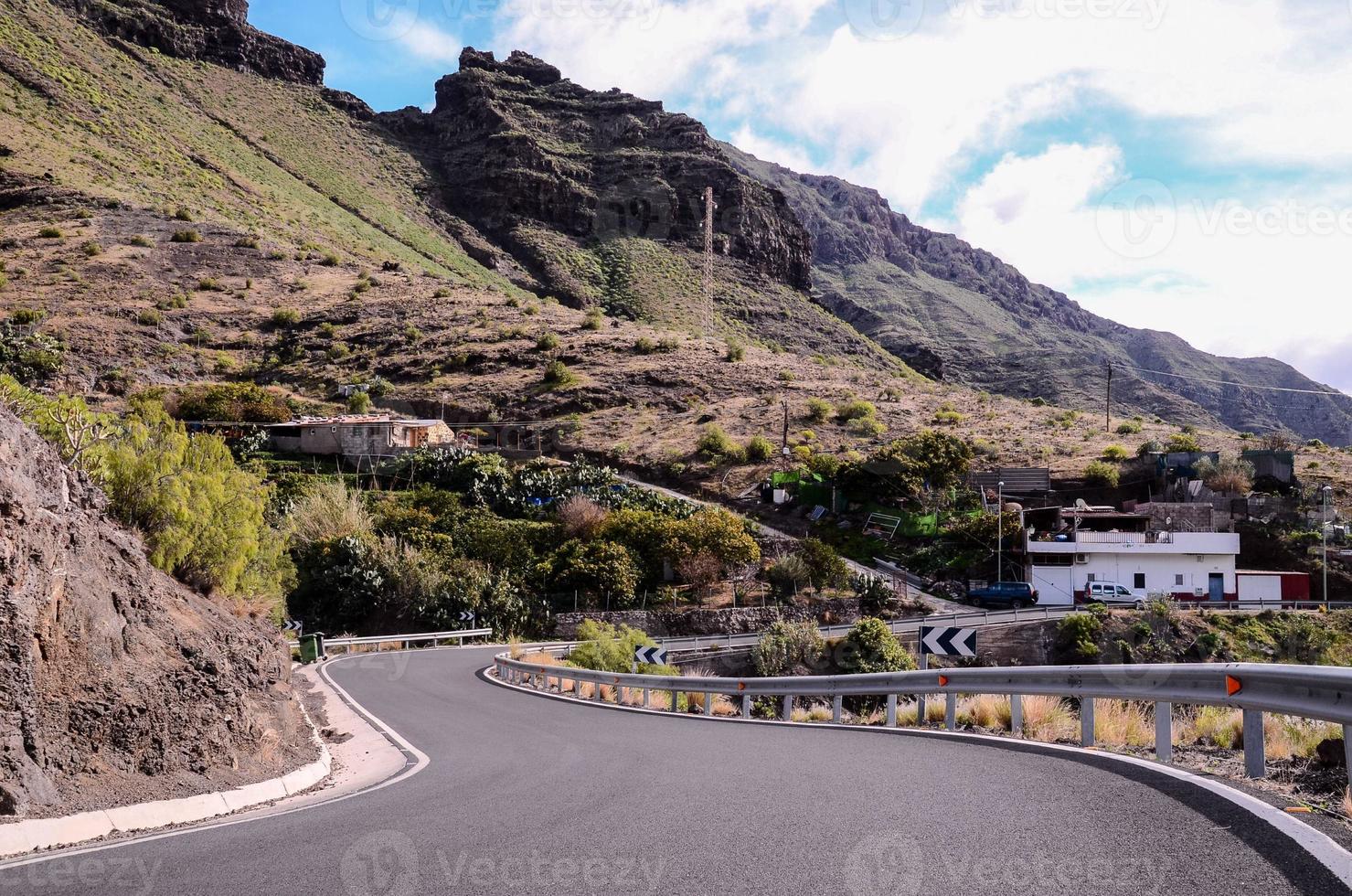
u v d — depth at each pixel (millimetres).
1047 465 70625
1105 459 71438
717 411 87562
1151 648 41781
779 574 53375
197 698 9430
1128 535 53531
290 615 45469
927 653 16047
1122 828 5691
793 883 4922
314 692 22250
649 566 54250
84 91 176250
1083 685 9867
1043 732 11102
